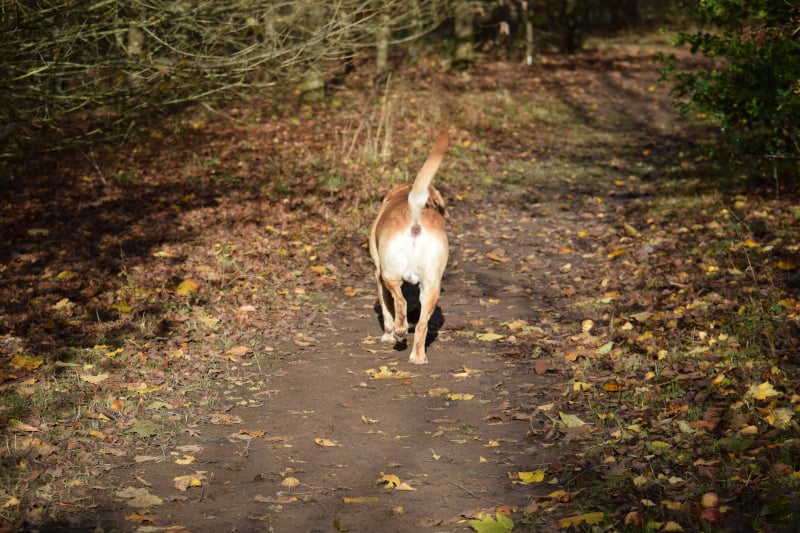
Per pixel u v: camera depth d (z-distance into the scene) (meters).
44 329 7.14
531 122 19.00
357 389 6.23
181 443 5.21
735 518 3.88
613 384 5.91
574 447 5.05
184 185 12.51
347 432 5.44
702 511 3.93
